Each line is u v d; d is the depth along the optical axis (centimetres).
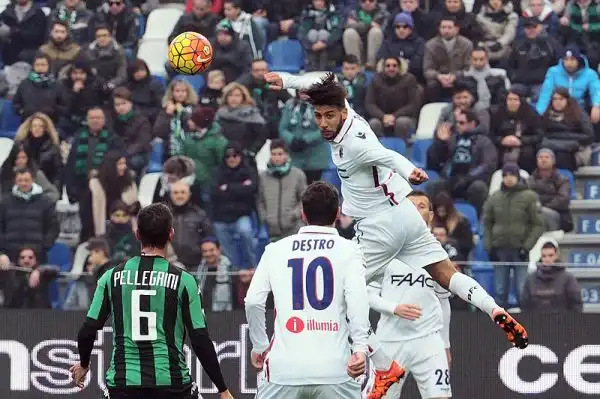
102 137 5372
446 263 2942
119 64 5934
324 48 5988
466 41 5791
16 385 4191
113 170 5025
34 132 5428
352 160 2812
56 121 5759
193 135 5184
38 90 5756
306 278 2641
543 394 4072
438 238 4447
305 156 5303
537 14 6000
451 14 5916
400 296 3550
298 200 4966
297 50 6194
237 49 5775
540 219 4700
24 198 4838
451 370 4097
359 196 2886
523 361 4078
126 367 2648
